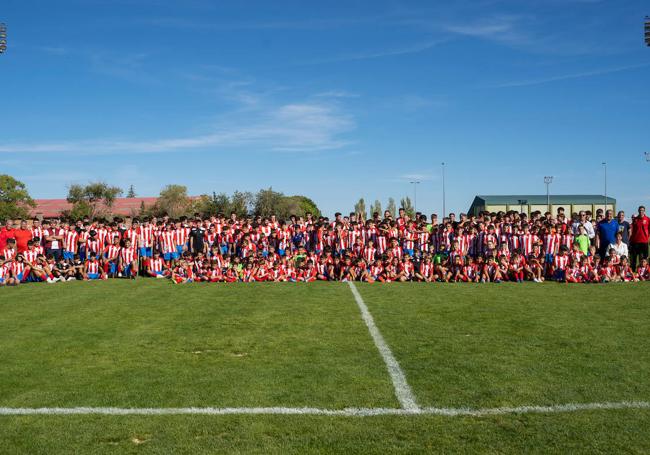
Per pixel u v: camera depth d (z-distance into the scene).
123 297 12.76
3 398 5.53
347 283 15.88
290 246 20.00
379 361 6.80
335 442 4.41
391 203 74.56
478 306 11.17
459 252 17.86
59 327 9.13
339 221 19.81
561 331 8.58
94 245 18.25
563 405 5.20
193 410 5.15
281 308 10.95
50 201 76.12
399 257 17.88
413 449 4.27
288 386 5.83
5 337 8.36
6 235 18.19
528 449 4.25
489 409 5.12
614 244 17.39
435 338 8.09
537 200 64.06
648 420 4.82
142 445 4.39
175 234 19.56
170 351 7.42
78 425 4.81
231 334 8.47
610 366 6.50
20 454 4.25
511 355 7.05
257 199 61.72
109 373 6.39
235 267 17.17
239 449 4.29
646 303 11.61
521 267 16.94
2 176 63.09
